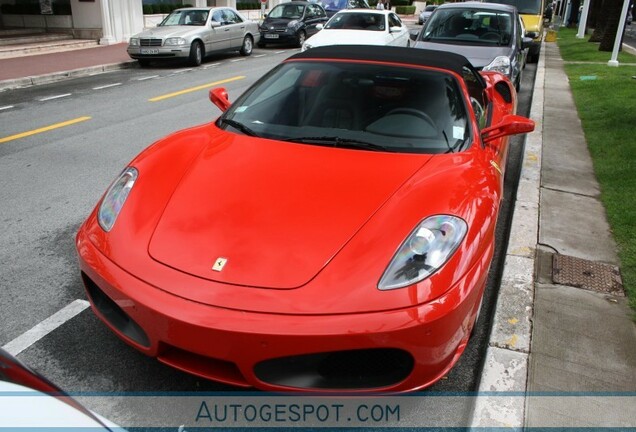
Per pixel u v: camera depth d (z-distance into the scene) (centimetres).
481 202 262
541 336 292
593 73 1287
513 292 333
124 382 254
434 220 241
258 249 228
